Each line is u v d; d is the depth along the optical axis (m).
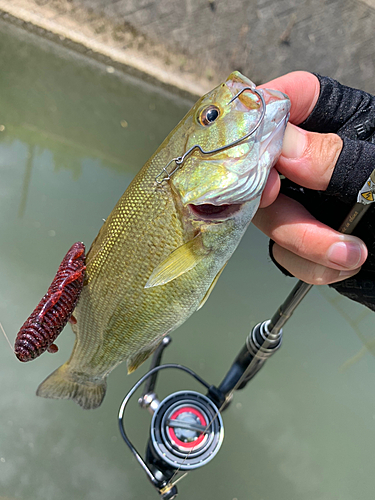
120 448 0.43
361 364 0.49
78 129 0.82
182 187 0.19
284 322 0.22
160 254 0.19
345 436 0.45
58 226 0.60
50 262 0.56
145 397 0.26
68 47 1.05
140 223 0.19
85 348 0.23
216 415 0.25
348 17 1.18
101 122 0.86
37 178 0.66
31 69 0.96
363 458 0.43
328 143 0.16
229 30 1.14
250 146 0.18
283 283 0.54
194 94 1.10
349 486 0.41
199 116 0.19
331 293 0.49
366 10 1.18
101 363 0.23
